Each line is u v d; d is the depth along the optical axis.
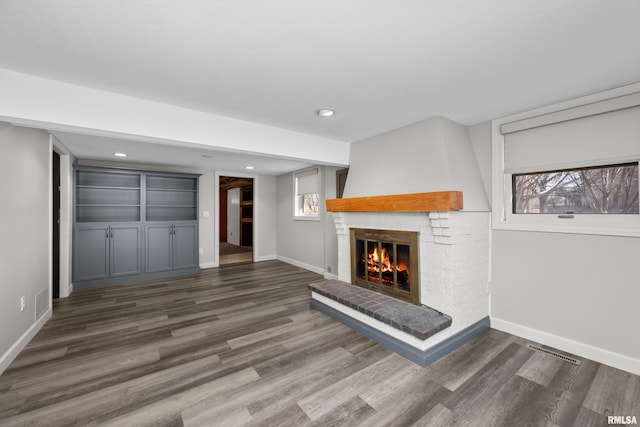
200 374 1.96
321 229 5.00
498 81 1.95
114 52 1.58
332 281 3.51
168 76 1.88
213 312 3.16
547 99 2.25
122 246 4.44
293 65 1.75
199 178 5.45
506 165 2.65
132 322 2.87
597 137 2.13
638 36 1.44
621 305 2.04
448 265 2.38
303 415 1.57
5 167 2.09
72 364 2.09
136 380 1.89
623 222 2.05
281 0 1.18
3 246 2.05
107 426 1.48
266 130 2.90
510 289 2.61
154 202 5.04
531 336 2.47
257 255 6.26
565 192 2.35
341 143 3.49
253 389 1.80
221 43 1.51
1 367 1.96
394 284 2.86
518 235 2.56
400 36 1.45
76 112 2.00
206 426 1.49
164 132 2.34
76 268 4.09
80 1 1.17
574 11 1.25
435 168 2.56
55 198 3.65
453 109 2.46
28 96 1.84
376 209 2.87
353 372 1.99
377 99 2.26
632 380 1.89
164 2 1.19
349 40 1.49
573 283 2.26
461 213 2.42
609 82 1.96
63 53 1.59
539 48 1.56
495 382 1.87
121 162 4.79
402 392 1.77
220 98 2.24
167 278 4.75
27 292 2.44
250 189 8.70
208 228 5.63
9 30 1.37
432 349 2.16
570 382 1.87
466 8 1.24
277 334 2.59
